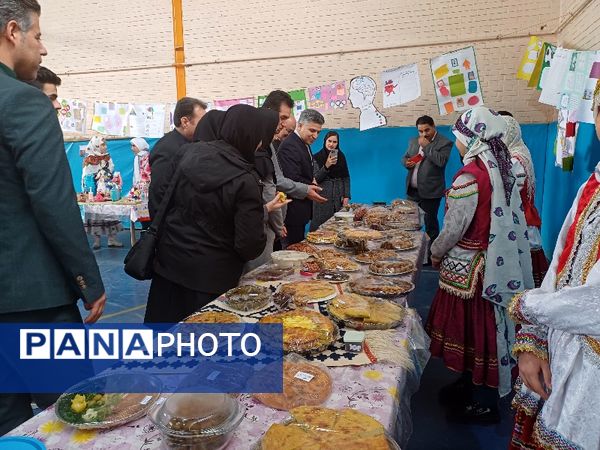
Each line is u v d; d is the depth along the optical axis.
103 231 6.16
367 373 1.11
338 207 4.47
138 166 5.57
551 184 5.14
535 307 0.94
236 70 6.61
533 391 1.04
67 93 7.48
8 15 1.31
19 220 1.33
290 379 1.04
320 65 6.25
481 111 1.91
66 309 1.47
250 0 6.37
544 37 5.36
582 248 0.95
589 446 0.87
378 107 6.11
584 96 3.43
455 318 2.04
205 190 1.73
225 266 1.84
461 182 1.91
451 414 2.32
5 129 1.25
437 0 5.66
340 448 0.77
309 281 1.79
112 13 7.00
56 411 0.94
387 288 1.68
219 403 0.87
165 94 7.00
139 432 0.89
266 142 1.88
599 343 0.87
